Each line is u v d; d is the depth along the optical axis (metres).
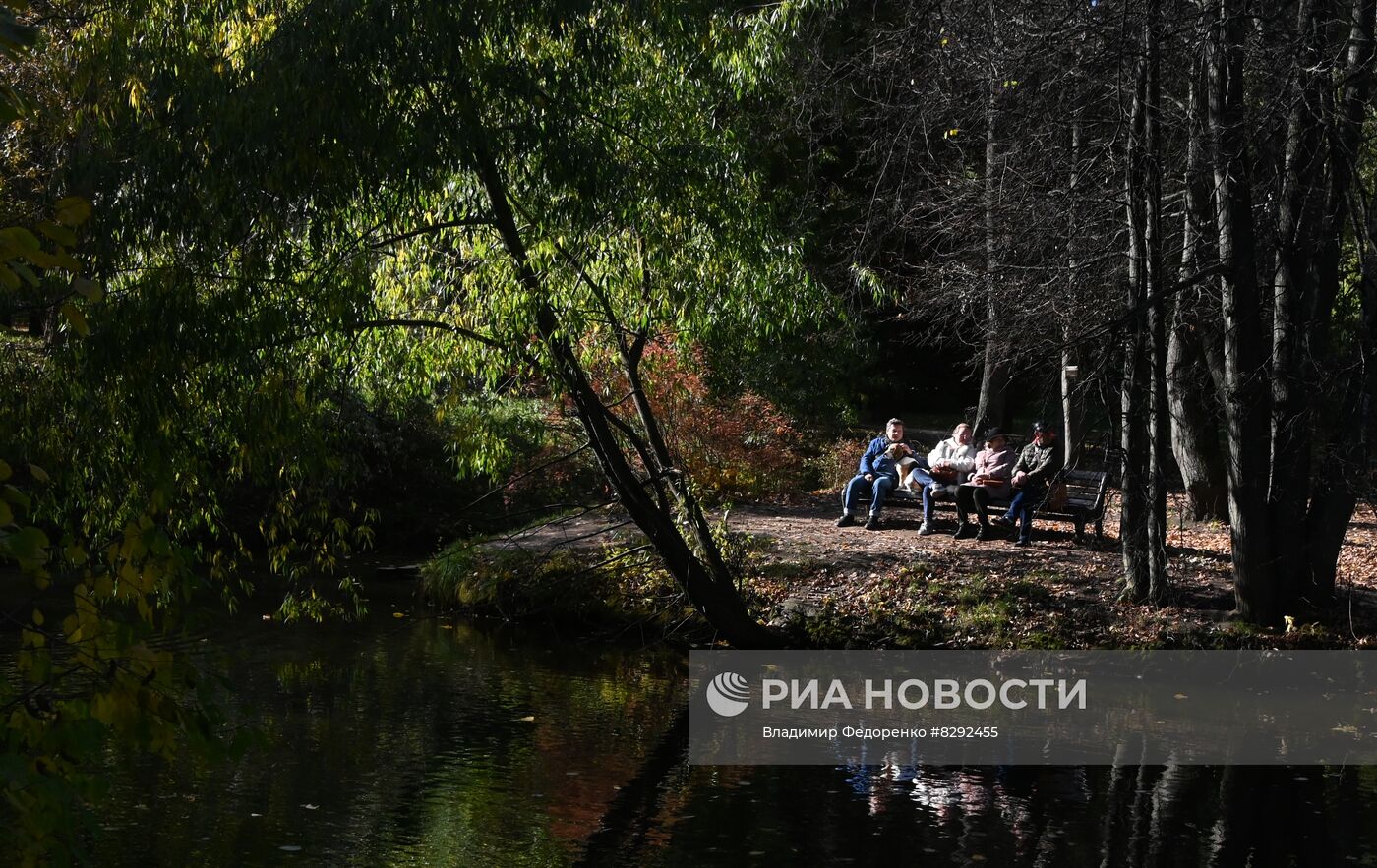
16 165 11.33
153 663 2.76
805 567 13.96
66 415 8.82
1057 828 7.39
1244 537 12.25
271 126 8.49
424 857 6.70
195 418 9.26
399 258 10.96
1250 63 11.83
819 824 7.42
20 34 2.24
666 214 10.64
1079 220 13.30
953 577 13.49
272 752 8.66
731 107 11.77
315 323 9.38
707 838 7.14
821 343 23.20
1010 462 15.27
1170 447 18.75
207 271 9.03
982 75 11.91
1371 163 13.86
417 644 12.88
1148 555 12.74
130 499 8.87
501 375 11.69
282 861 6.58
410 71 8.80
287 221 9.38
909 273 22.64
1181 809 7.81
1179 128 13.28
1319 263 12.29
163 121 8.84
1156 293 12.09
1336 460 12.13
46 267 2.46
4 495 2.51
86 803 2.85
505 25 9.23
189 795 7.66
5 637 9.81
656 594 13.89
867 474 16.39
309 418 9.64
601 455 11.74
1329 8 11.52
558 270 10.14
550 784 8.15
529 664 12.11
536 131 9.34
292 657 11.91
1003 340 14.86
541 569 14.59
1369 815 7.75
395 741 9.07
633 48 10.81
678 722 9.95
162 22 9.12
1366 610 12.52
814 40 15.62
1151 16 11.02
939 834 7.27
